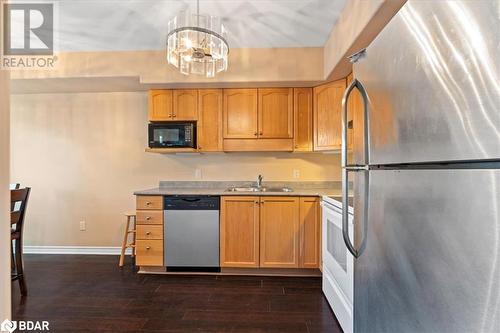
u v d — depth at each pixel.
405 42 0.83
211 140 3.14
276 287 2.61
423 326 0.76
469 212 0.63
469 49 0.62
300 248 2.86
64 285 2.63
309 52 2.84
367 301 1.12
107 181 3.60
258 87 3.12
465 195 0.64
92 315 2.10
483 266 0.59
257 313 2.13
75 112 3.60
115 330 1.92
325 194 2.72
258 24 2.37
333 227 2.17
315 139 3.05
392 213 0.91
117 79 3.03
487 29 0.59
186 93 3.14
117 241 3.60
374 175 1.04
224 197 2.91
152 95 3.14
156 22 2.33
